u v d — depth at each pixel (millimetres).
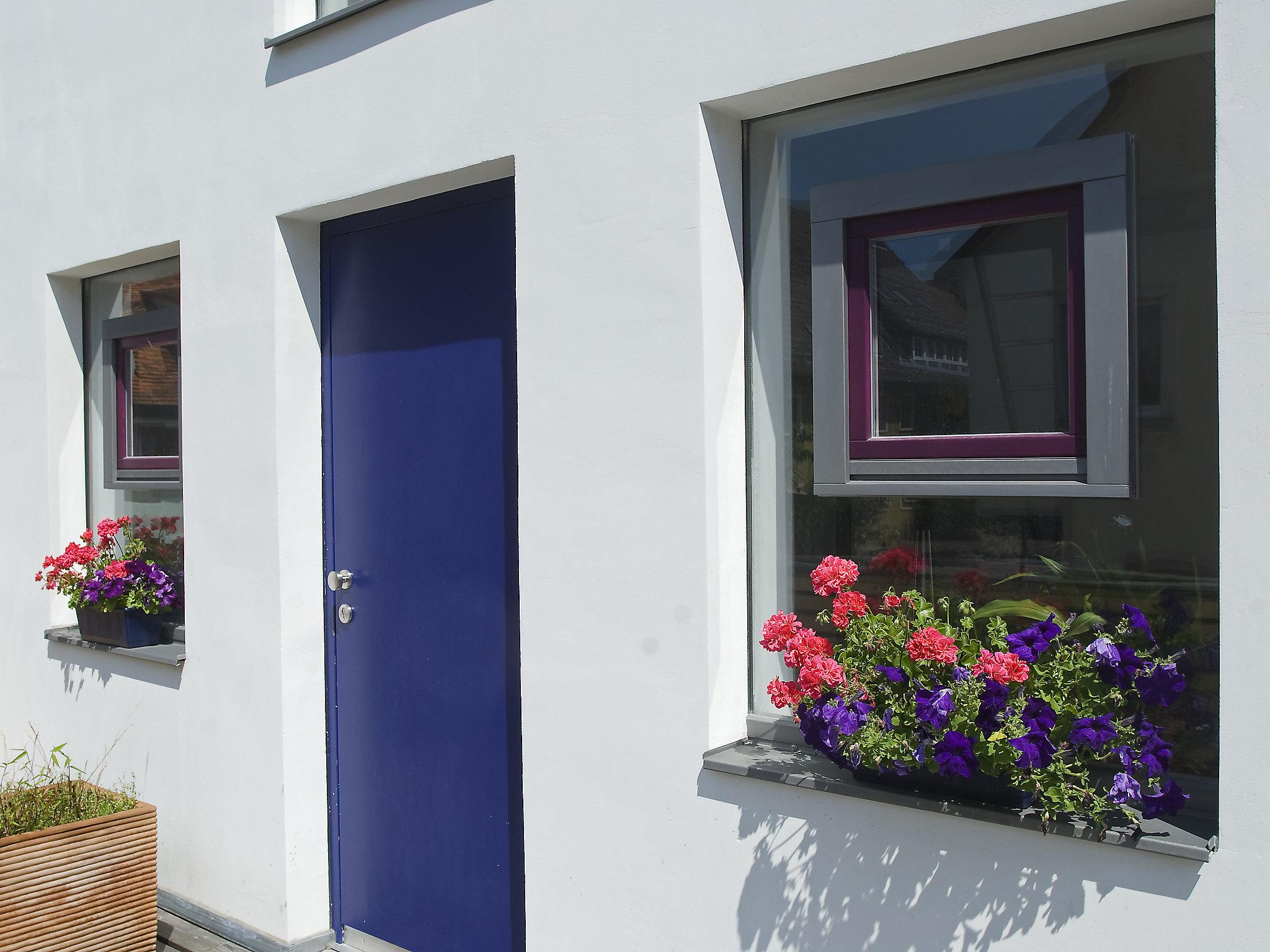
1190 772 1988
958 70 2244
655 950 2580
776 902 2354
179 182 3939
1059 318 2117
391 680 3477
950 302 2248
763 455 2594
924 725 1995
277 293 3576
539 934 2836
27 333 4805
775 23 2336
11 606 4938
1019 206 2145
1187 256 1993
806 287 2514
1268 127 1765
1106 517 2086
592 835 2707
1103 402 2031
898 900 2162
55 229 4602
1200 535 1981
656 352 2561
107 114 4289
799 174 2521
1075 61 2123
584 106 2693
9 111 4879
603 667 2674
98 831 3465
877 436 2359
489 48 2912
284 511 3594
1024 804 1984
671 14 2512
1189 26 1987
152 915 3596
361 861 3598
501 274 3133
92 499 4773
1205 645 1976
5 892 3258
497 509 3156
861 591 2426
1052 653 2035
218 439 3805
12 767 4898
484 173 3051
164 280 4355
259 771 3670
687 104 2488
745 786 2402
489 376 3170
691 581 2506
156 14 4020
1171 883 1841
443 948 3340
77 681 4531
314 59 3416
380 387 3496
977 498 2250
